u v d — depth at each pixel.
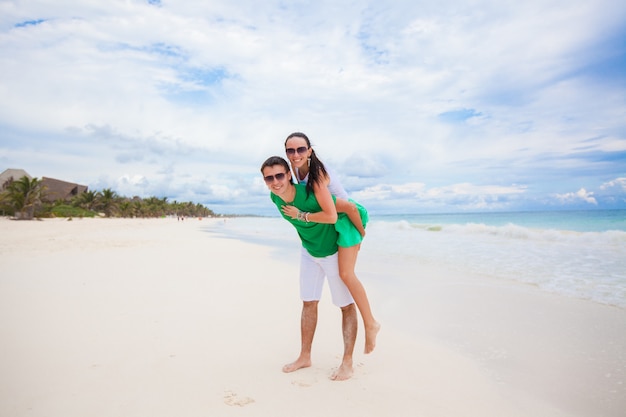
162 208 98.75
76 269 7.43
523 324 4.07
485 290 5.70
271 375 2.77
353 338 2.83
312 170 2.68
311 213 2.70
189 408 2.25
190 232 26.89
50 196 69.19
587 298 5.11
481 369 2.94
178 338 3.52
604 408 2.35
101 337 3.50
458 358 3.17
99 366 2.85
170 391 2.47
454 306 4.86
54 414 2.15
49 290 5.47
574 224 25.08
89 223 37.97
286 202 2.84
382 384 2.65
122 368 2.82
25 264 7.98
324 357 3.19
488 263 8.40
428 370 2.92
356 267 8.17
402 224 25.09
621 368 2.93
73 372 2.73
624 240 12.62
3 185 58.16
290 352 3.26
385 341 3.62
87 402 2.30
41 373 2.71
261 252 11.92
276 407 2.28
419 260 9.14
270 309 4.61
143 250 11.80
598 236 13.45
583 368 2.95
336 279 2.87
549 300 5.05
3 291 5.38
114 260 8.97
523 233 15.59
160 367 2.85
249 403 2.33
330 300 5.27
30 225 29.22
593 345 3.42
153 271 7.40
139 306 4.65
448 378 2.77
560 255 9.41
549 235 14.56
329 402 2.37
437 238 15.93
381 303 5.12
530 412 2.29
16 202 39.28
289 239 19.48
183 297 5.17
